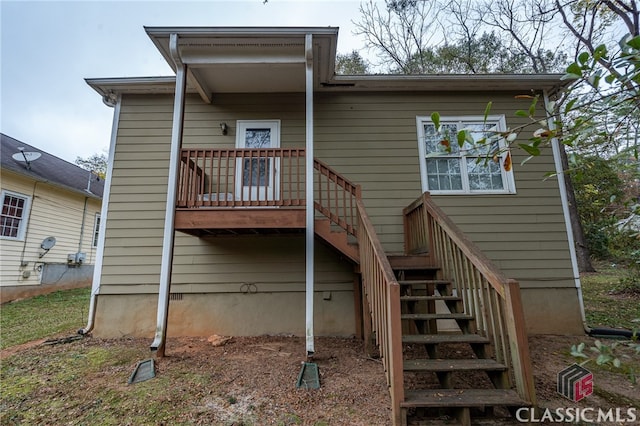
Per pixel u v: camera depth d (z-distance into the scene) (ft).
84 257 37.81
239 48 14.75
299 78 17.57
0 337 17.12
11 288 28.53
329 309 17.07
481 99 19.19
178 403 9.46
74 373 11.71
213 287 17.16
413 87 18.95
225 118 18.78
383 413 8.84
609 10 27.61
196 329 16.75
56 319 21.24
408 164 18.48
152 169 18.12
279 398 9.74
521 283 17.12
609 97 4.74
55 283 33.50
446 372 8.82
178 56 14.28
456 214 17.83
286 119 18.84
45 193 32.60
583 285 28.17
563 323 16.72
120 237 17.43
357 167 18.44
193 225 13.74
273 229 14.94
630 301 22.50
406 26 43.14
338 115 18.99
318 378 10.93
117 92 18.63
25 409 9.21
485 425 7.73
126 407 9.25
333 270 17.39
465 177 18.33
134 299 16.97
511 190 18.02
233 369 12.00
